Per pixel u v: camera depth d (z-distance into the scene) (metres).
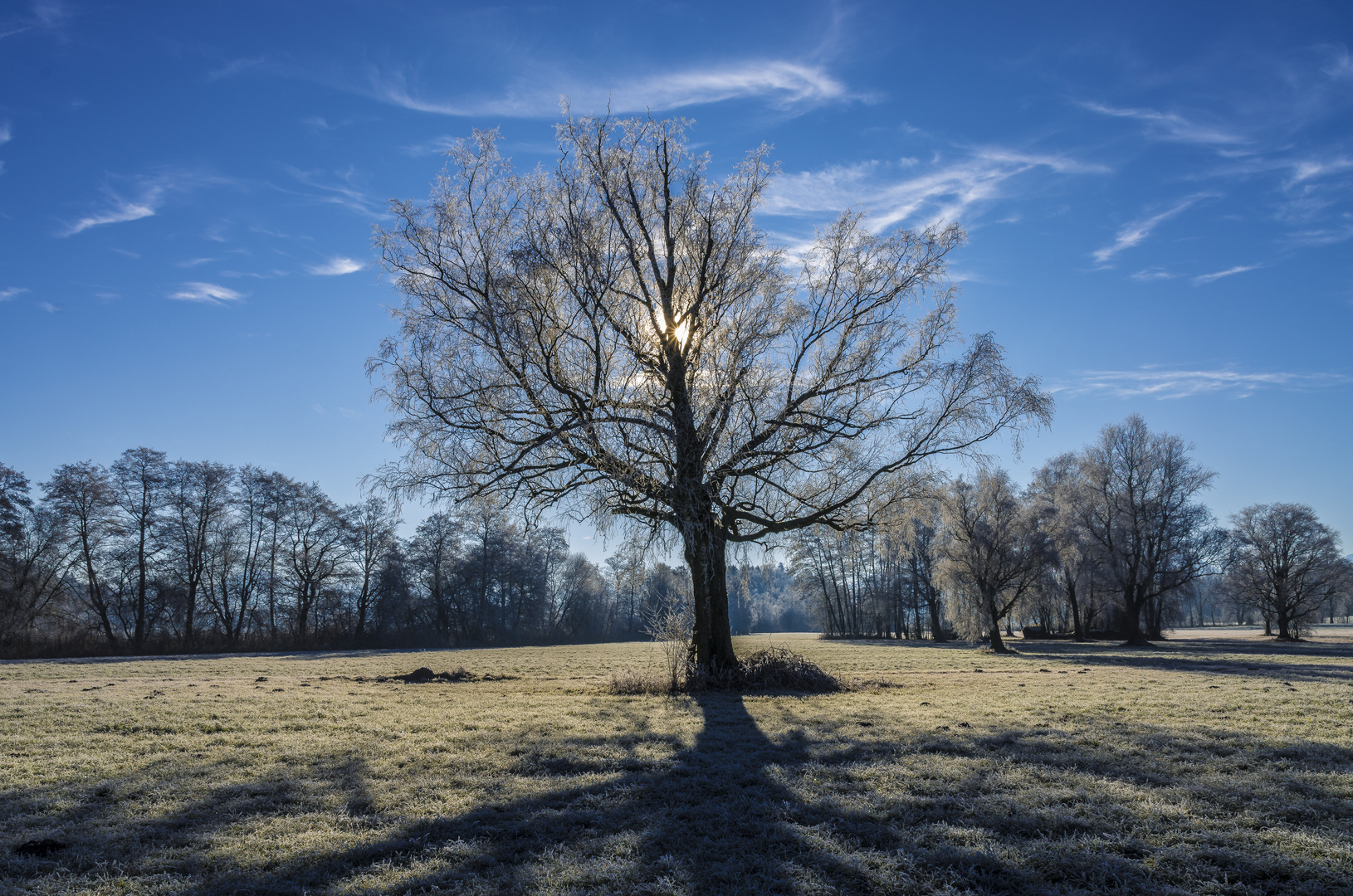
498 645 66.94
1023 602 44.78
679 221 15.93
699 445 14.98
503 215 15.38
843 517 16.83
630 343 15.21
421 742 9.20
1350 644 48.88
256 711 11.85
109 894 4.61
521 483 15.30
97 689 15.76
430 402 14.59
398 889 4.67
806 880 4.77
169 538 50.75
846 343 16.23
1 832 5.73
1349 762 7.69
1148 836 5.48
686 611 17.59
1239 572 62.66
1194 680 17.39
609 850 5.32
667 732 9.94
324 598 58.38
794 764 7.90
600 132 15.55
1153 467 49.59
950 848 5.23
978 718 10.84
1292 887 4.62
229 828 5.83
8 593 44.00
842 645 57.50
